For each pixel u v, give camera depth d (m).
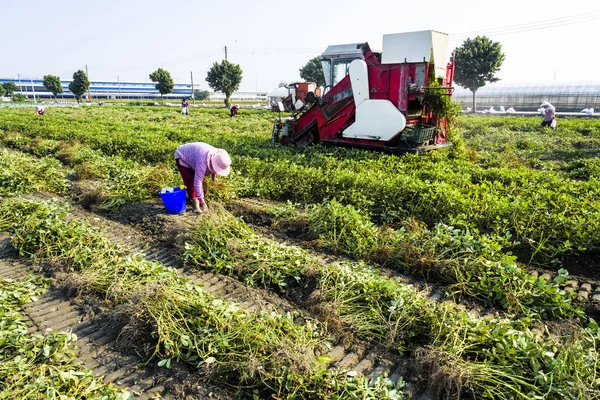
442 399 3.81
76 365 4.12
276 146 15.57
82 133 18.23
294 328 4.49
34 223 7.19
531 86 53.94
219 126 27.45
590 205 7.95
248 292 5.64
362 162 11.68
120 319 4.84
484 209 7.82
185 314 4.65
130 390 3.89
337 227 7.39
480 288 5.57
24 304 5.33
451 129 13.92
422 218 8.26
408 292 5.15
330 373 3.91
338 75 14.96
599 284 5.95
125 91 148.00
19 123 23.20
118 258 6.24
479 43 45.56
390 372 4.21
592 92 48.47
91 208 9.30
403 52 12.02
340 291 5.32
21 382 3.77
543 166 13.38
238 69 67.00
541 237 6.87
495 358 4.05
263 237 7.54
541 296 5.31
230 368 4.04
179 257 6.64
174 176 10.68
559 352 4.12
